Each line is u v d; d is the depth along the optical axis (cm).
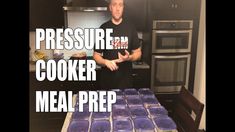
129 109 177
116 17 277
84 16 332
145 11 313
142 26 318
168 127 155
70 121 168
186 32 311
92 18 331
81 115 171
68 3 297
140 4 311
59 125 299
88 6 296
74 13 329
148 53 316
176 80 323
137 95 200
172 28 309
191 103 188
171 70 320
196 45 316
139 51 288
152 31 307
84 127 155
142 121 160
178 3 303
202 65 321
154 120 164
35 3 289
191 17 308
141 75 313
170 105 325
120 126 155
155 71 317
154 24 306
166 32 309
